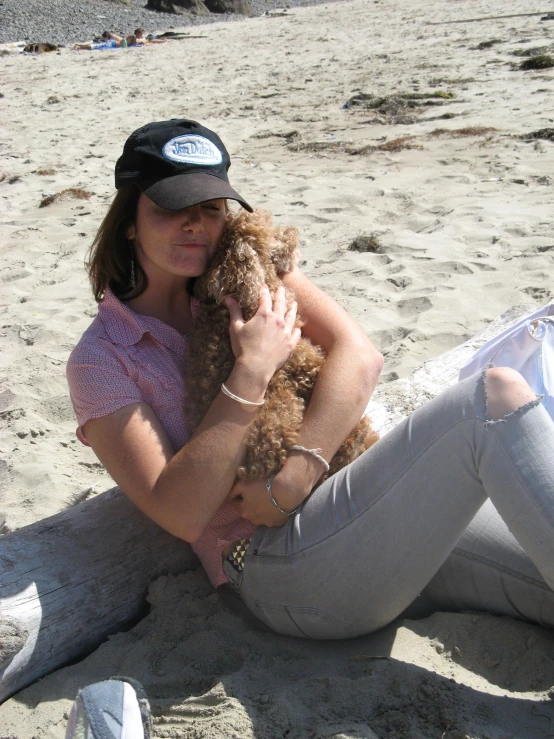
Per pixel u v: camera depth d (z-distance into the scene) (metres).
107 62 19.92
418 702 2.13
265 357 2.25
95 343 2.31
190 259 2.33
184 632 2.49
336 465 2.42
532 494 1.94
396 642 2.37
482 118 10.24
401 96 12.02
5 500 3.41
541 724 2.07
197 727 2.10
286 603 2.31
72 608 2.45
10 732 2.16
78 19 29.86
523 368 2.64
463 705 2.11
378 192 7.67
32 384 4.41
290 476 2.23
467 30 20.06
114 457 2.24
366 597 2.21
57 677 2.36
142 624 2.55
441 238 6.32
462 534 2.38
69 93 15.32
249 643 2.42
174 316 2.52
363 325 4.88
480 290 5.30
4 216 7.87
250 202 7.68
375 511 2.15
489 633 2.39
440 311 5.01
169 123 2.33
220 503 2.23
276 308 2.34
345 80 14.48
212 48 21.73
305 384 2.39
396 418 3.40
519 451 1.97
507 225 6.42
